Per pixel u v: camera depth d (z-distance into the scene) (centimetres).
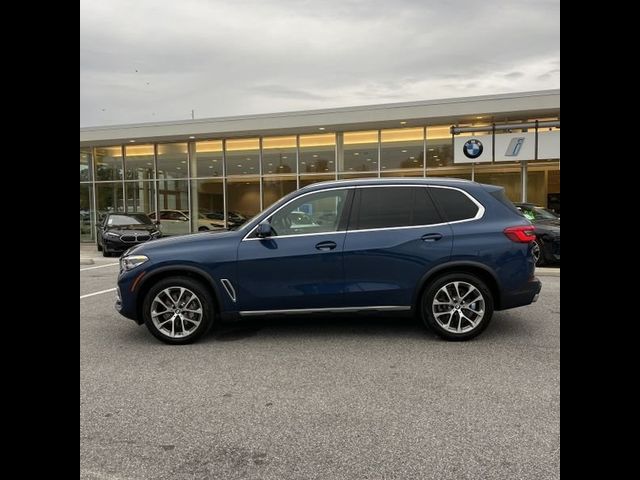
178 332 533
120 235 1587
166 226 2217
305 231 532
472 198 538
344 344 519
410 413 353
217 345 526
